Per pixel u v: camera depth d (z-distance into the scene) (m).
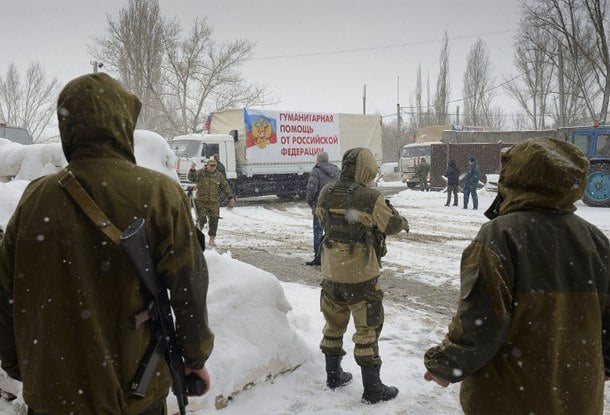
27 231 1.81
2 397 3.51
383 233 3.85
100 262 1.79
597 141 18.23
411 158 29.17
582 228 2.04
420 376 4.37
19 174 5.49
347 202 3.82
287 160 21.36
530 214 2.02
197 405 3.36
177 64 39.34
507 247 1.95
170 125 39.66
